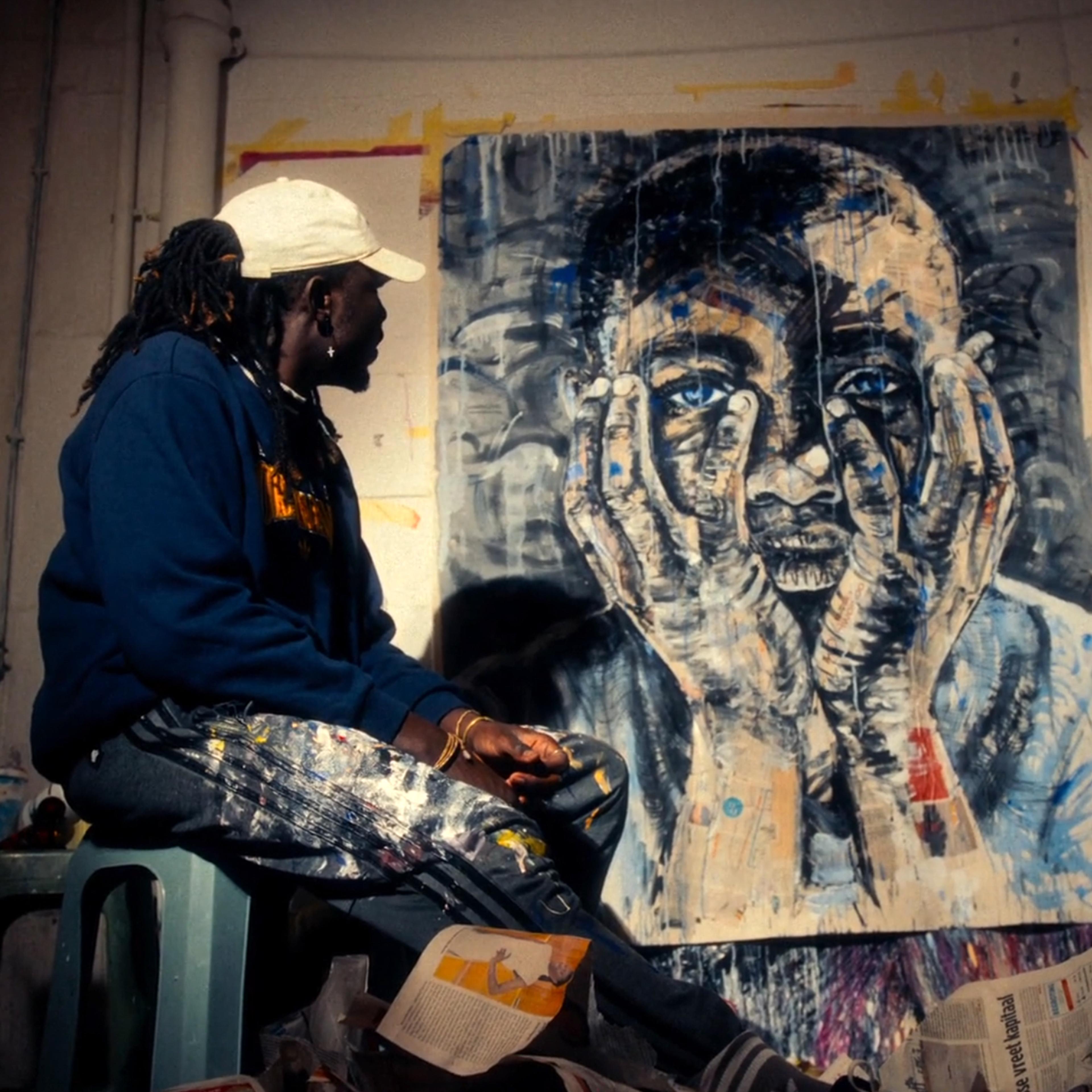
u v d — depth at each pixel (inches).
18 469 92.6
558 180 95.0
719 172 94.3
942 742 85.6
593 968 50.6
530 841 53.4
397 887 52.6
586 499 90.2
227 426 58.8
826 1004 82.4
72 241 96.3
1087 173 93.2
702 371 91.4
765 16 97.4
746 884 84.4
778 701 86.7
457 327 93.3
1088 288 91.4
